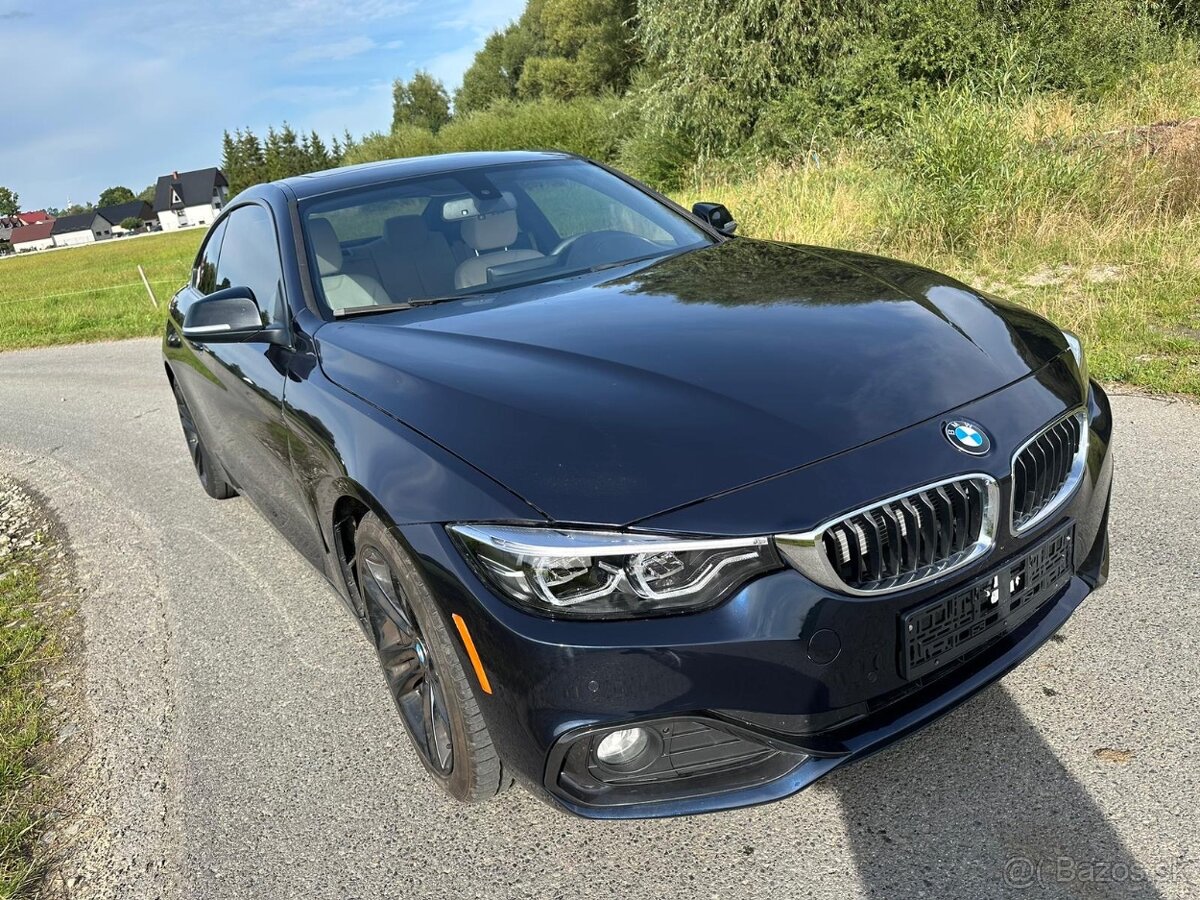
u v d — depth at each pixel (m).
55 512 5.32
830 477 1.86
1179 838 1.91
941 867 1.93
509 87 57.69
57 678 3.40
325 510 2.66
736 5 14.35
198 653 3.39
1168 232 6.43
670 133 15.75
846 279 2.77
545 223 3.41
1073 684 2.43
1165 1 13.55
